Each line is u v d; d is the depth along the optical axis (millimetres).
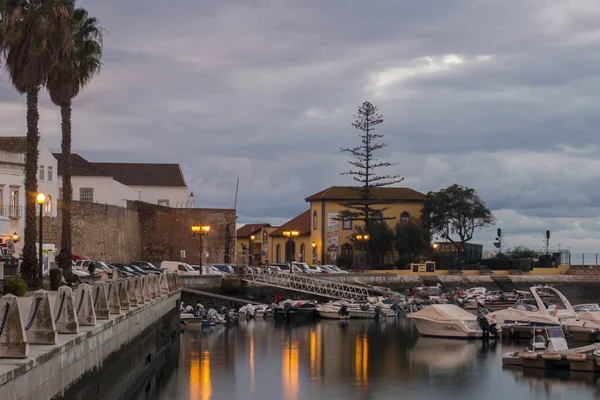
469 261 135125
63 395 18344
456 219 133875
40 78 45906
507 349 49906
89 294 22781
